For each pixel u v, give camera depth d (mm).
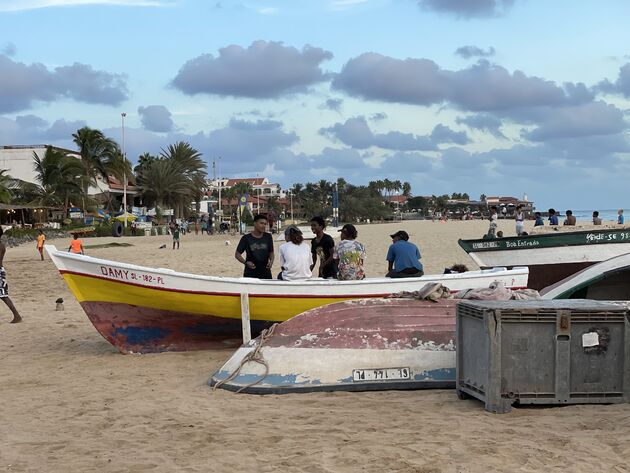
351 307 7816
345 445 5137
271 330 7715
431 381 7039
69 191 66062
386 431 5496
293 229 9844
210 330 9547
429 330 7348
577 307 6039
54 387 7629
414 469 4582
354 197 154125
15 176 69812
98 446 5348
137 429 5812
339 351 7211
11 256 32469
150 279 9070
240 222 63656
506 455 4801
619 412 5863
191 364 8719
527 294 7715
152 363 8836
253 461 4867
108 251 35625
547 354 6035
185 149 95625
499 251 13930
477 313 6164
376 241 39969
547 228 26109
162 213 82250
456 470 4551
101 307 9281
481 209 197625
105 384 7695
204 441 5395
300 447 5125
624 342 6094
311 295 9273
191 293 9117
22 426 6020
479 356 6215
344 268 9906
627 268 9508
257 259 10094
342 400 6652
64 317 13375
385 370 7082
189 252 33688
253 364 7320
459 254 27516
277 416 6121
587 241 13516
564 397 6043
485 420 5750
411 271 10297
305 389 7012
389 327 7391
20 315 13766
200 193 97500
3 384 7871
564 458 4746
